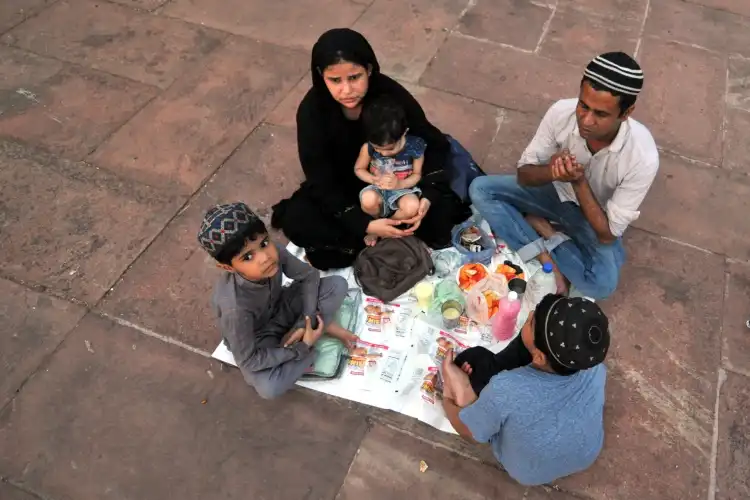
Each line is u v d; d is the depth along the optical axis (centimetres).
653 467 216
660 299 266
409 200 261
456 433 223
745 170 325
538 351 165
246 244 185
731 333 254
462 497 210
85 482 213
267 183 317
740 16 432
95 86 371
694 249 287
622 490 211
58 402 233
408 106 261
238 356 210
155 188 314
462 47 402
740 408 231
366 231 265
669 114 356
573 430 172
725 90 373
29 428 226
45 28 412
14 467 216
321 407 231
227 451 221
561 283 262
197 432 226
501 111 358
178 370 243
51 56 390
